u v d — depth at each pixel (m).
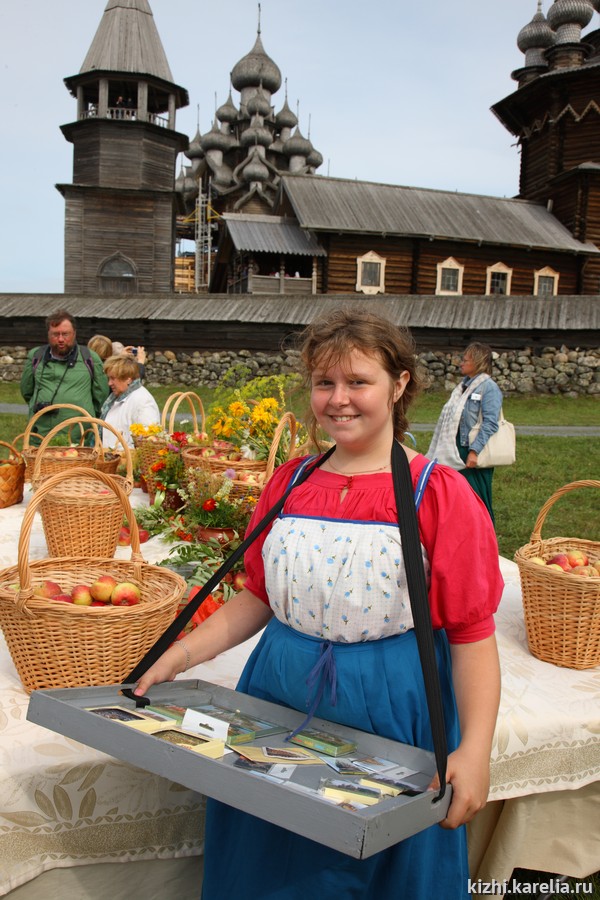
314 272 27.48
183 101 32.88
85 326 22.38
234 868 1.57
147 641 2.00
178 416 16.42
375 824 1.07
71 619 1.88
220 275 36.38
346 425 1.52
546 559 2.54
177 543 3.38
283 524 1.59
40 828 1.67
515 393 20.94
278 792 1.14
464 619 1.47
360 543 1.48
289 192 28.17
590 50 33.19
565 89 29.20
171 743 1.27
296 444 3.66
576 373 21.05
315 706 1.51
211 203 51.06
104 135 30.23
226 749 1.35
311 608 1.52
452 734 1.56
